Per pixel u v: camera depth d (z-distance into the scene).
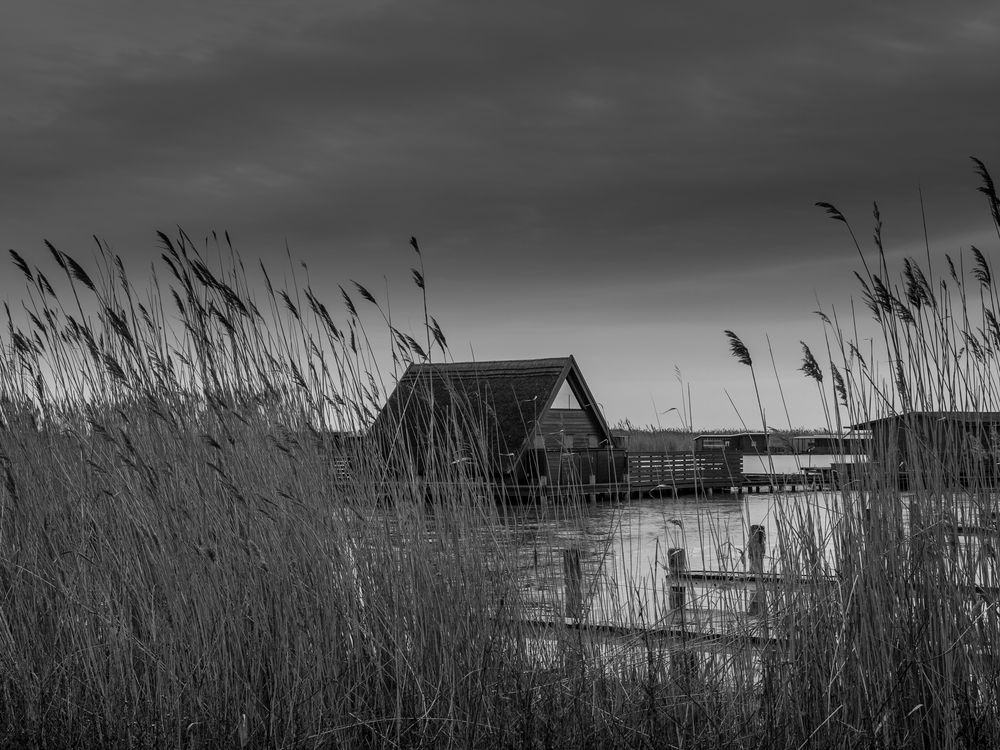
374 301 6.09
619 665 5.52
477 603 5.44
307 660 5.20
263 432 5.86
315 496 5.54
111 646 5.41
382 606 5.39
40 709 5.32
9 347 6.64
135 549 5.68
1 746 5.16
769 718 4.83
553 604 5.66
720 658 5.45
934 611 4.78
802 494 5.33
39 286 6.46
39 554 5.98
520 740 4.93
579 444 34.22
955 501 4.94
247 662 5.30
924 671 4.71
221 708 5.10
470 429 6.16
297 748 4.88
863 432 5.20
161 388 6.10
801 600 5.09
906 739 4.59
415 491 5.69
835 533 5.12
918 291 5.21
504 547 5.91
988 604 4.78
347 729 5.01
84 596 5.65
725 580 5.93
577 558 5.91
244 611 5.35
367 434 6.03
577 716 5.11
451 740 4.88
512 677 5.31
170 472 5.58
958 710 4.57
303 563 5.40
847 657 4.87
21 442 6.37
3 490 6.10
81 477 6.14
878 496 5.00
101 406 6.48
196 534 5.43
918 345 5.15
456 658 5.25
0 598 5.89
